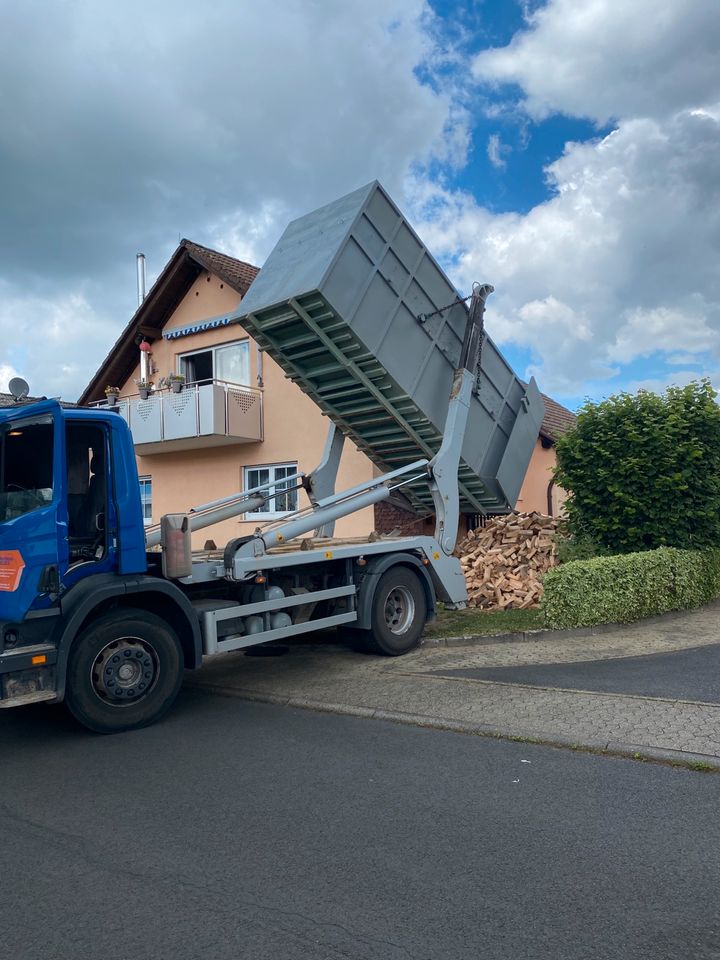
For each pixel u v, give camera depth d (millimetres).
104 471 6684
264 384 17344
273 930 3229
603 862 3707
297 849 4004
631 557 9930
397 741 5852
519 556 12445
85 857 4027
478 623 10383
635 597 9734
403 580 9211
